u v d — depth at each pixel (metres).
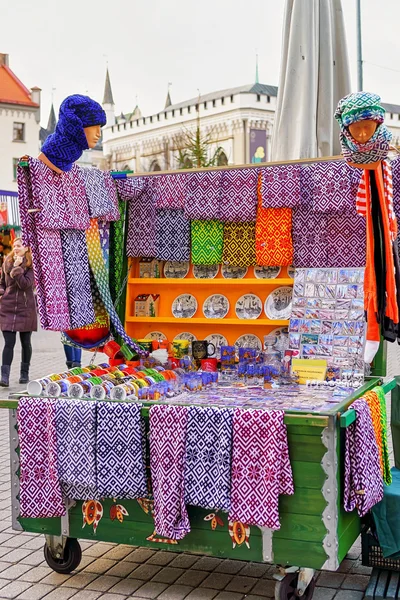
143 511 3.85
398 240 4.12
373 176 3.71
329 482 3.45
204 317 5.14
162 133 63.12
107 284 4.82
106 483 3.79
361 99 3.50
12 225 21.69
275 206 4.71
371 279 3.80
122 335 4.78
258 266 5.06
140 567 4.26
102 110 4.20
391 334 3.79
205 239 5.07
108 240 4.88
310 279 4.75
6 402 4.04
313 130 6.30
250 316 5.05
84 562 4.35
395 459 4.48
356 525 3.82
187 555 4.45
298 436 3.49
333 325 4.61
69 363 9.78
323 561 3.48
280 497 3.54
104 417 3.78
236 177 4.88
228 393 4.23
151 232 5.09
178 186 4.99
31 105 52.84
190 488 3.62
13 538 4.77
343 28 6.84
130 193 4.96
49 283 4.18
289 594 3.66
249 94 56.81
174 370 4.67
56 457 3.89
